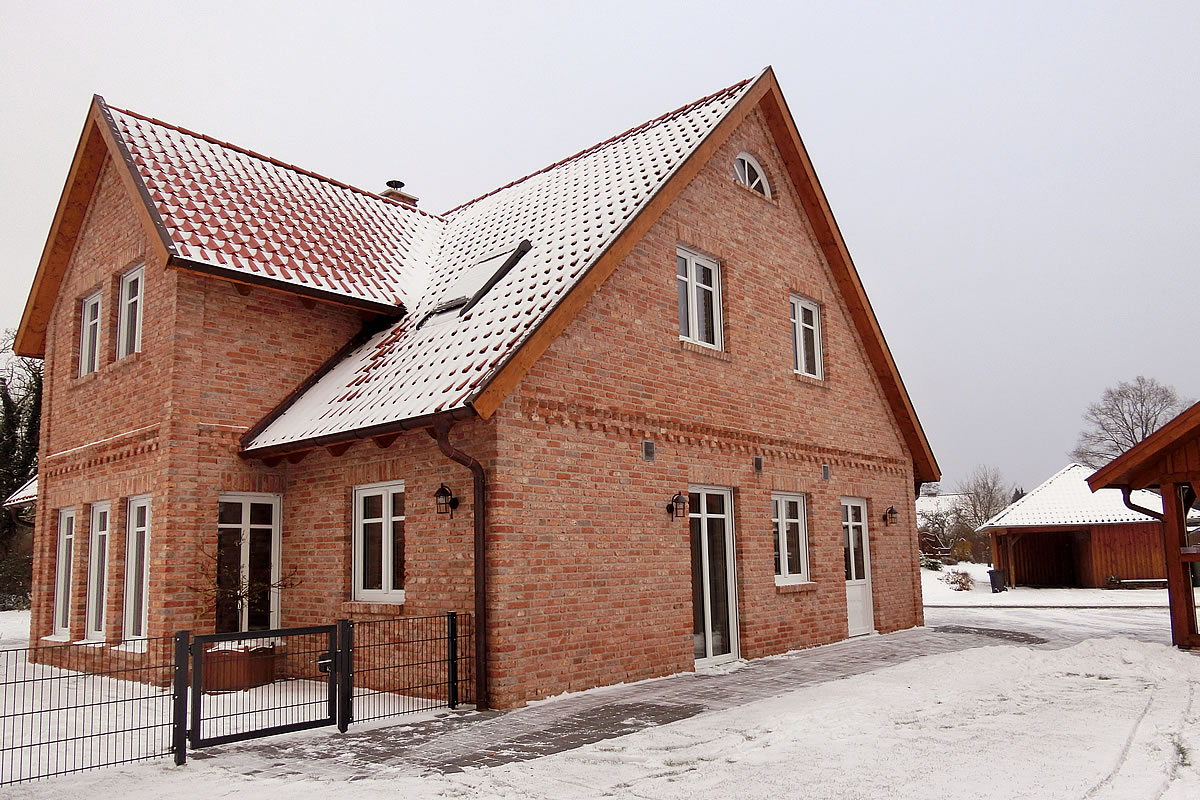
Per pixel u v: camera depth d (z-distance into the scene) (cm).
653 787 669
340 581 1190
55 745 843
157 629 1149
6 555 3262
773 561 1429
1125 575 3459
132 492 1269
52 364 1584
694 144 1330
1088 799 612
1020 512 3666
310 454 1256
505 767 733
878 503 1766
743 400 1416
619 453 1170
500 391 973
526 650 1010
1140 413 7181
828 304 1698
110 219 1427
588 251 1170
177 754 770
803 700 996
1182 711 924
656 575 1198
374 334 1408
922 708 952
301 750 810
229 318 1262
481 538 1000
